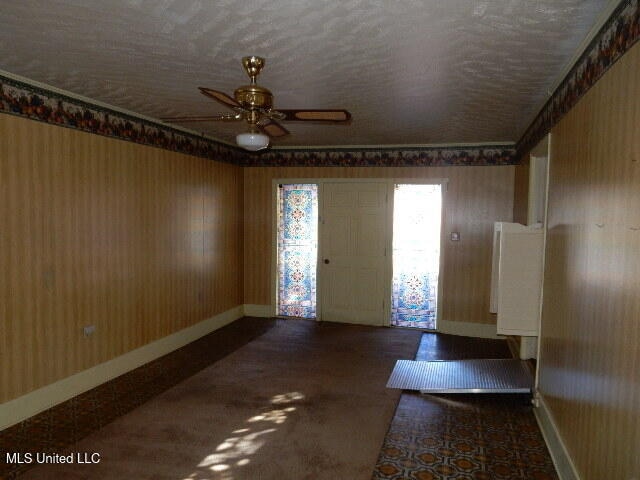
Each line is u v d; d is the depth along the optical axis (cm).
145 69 313
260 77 322
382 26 235
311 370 472
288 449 318
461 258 611
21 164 343
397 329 635
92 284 414
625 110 195
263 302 694
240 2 211
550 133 354
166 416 365
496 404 395
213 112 450
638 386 175
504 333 376
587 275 244
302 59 285
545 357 346
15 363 346
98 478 281
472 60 283
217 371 467
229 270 656
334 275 664
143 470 290
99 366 426
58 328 381
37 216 358
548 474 291
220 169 624
